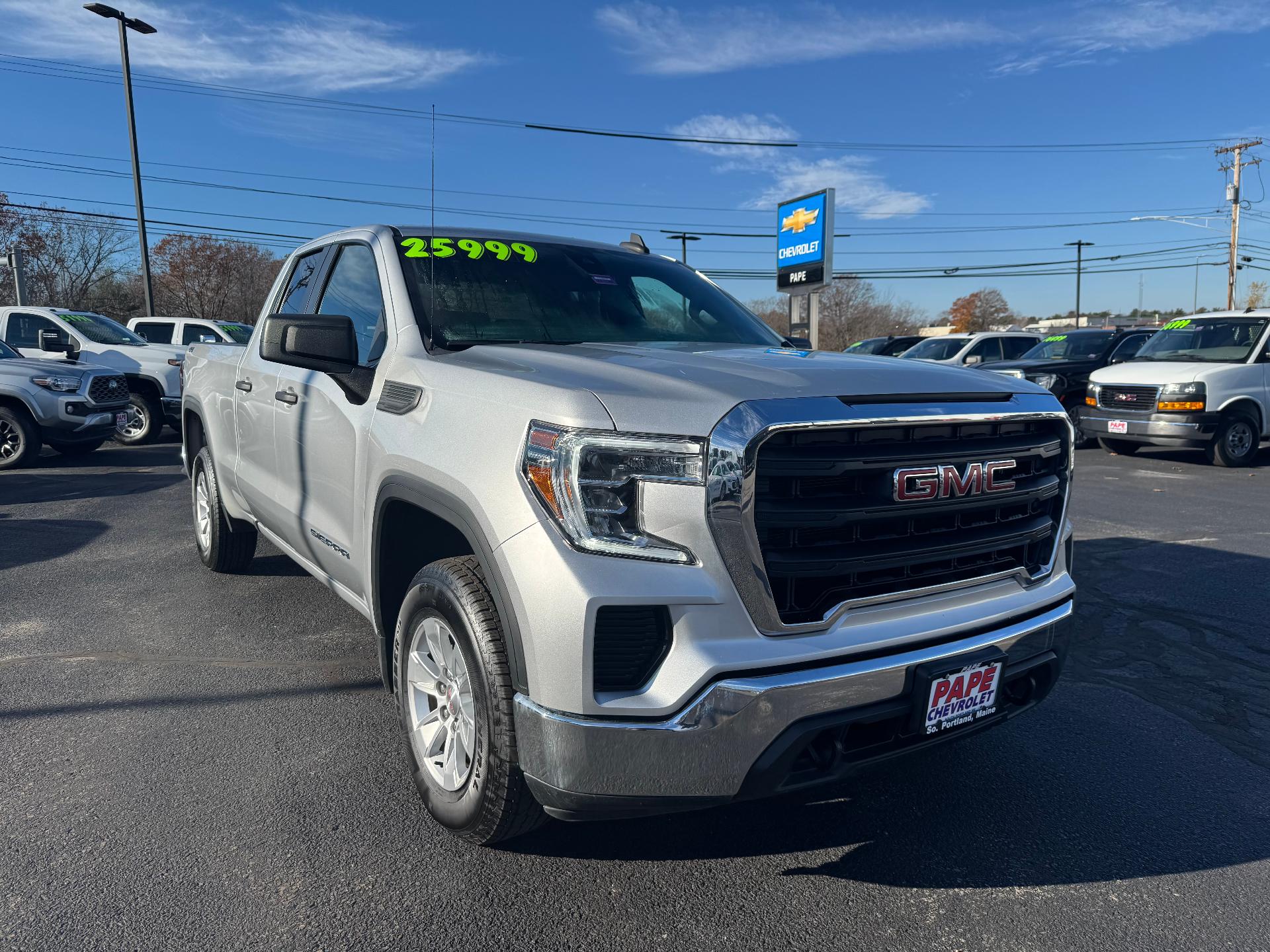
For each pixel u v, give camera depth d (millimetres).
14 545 6676
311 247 4309
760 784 2188
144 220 22938
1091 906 2482
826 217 17766
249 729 3531
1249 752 3467
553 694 2143
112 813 2885
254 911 2391
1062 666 2799
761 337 3932
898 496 2305
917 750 2438
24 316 14211
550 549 2145
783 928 2369
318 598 5281
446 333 3172
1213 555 6559
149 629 4711
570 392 2252
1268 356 11680
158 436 14547
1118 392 12266
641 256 4285
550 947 2275
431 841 2738
